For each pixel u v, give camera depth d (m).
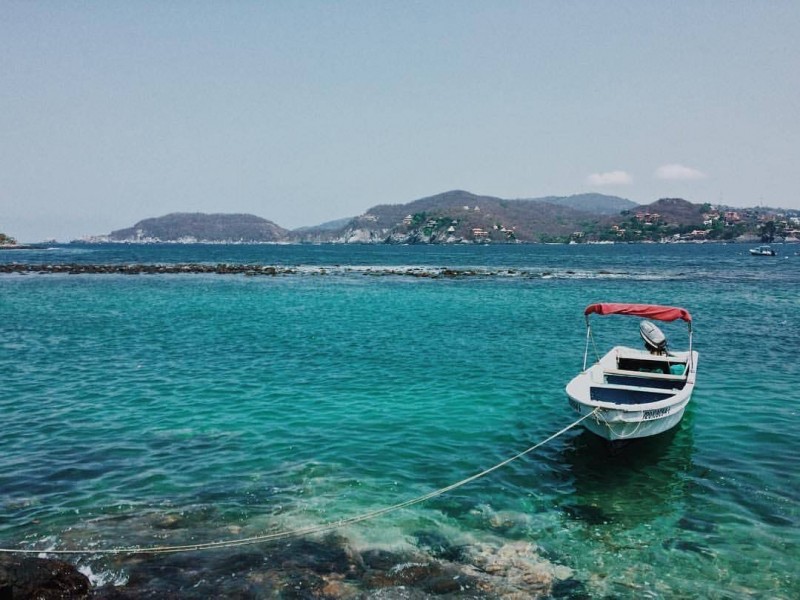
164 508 12.73
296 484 14.02
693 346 31.16
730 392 21.73
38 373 25.19
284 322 40.69
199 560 10.75
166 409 19.86
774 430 17.55
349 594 9.73
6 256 175.00
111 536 11.54
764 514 12.59
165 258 168.88
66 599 9.34
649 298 56.50
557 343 32.47
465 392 22.06
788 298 55.88
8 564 9.28
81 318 42.78
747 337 33.97
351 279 84.25
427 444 16.72
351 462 15.38
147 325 39.22
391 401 20.86
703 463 15.30
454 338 33.94
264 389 22.47
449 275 89.25
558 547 11.41
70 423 18.38
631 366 21.23
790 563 10.78
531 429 18.03
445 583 10.10
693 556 11.06
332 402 20.69
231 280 82.62
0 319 42.06
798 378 23.81
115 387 22.81
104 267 104.19
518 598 9.73
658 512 12.79
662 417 16.12
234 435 17.31
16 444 16.52
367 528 12.02
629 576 10.43
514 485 14.16
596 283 75.44
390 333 35.75
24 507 12.70
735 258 153.50
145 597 9.63
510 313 45.75
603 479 14.50
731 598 9.80
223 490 13.64
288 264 133.50
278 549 11.17
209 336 34.66
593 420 15.80
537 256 178.00
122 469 14.79
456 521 12.38
